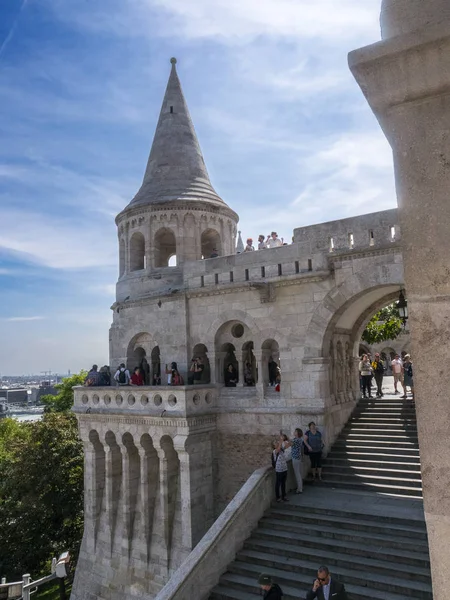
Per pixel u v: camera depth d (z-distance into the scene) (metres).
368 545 15.11
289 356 22.05
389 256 19.86
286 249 22.45
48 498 33.81
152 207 27.97
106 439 25.31
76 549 33.84
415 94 3.26
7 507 33.69
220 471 23.41
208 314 24.69
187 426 22.03
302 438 19.80
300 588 14.45
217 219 28.94
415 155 3.28
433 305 3.14
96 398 25.92
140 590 23.22
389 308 33.09
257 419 22.64
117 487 25.45
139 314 27.30
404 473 18.89
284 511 17.56
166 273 27.27
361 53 3.31
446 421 3.05
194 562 15.29
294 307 22.08
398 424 22.02
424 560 13.80
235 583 15.42
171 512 23.12
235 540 16.48
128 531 24.17
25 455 34.56
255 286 22.61
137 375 25.56
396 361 28.23
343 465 20.31
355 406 24.56
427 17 3.24
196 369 24.38
